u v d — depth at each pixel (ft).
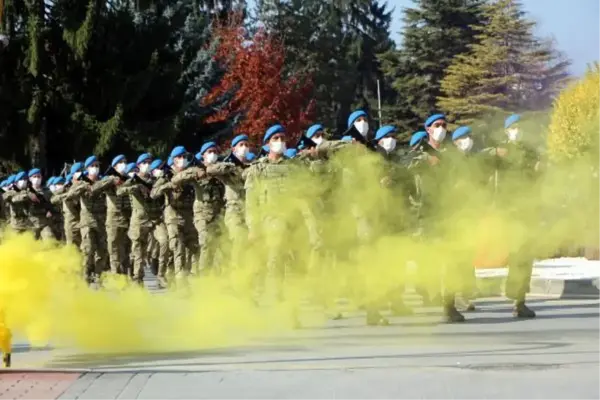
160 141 126.82
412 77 184.34
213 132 138.82
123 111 126.72
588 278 55.21
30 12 124.67
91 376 27.91
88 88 130.93
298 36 210.38
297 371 27.94
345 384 25.71
